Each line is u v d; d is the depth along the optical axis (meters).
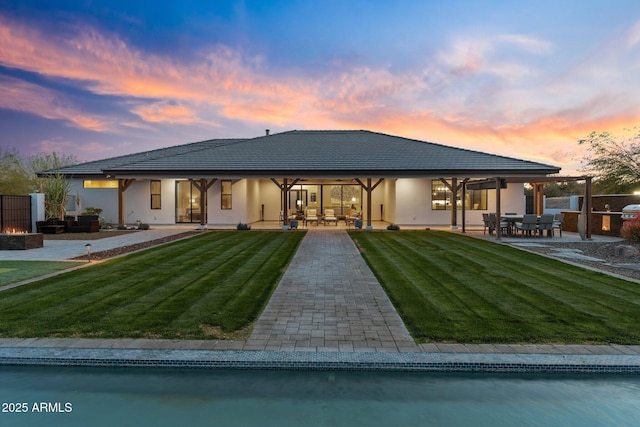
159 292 6.09
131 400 3.22
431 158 16.91
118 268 8.02
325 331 4.43
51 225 15.22
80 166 20.55
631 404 3.18
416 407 3.14
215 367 3.64
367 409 3.12
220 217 19.06
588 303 5.49
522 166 15.52
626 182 21.02
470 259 9.20
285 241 12.63
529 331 4.39
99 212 18.83
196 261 8.89
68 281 6.82
